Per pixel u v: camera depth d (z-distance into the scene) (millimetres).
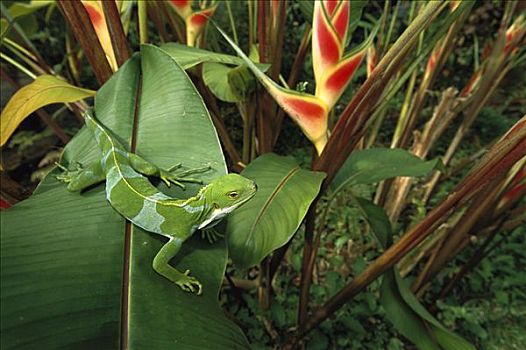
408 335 583
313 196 478
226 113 1189
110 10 517
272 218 463
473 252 922
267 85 506
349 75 504
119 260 328
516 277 874
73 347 274
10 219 339
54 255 317
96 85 1357
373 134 1001
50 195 379
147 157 409
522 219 740
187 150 412
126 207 351
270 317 777
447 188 1076
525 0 753
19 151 1230
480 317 813
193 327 306
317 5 484
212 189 356
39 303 288
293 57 1347
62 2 495
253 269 893
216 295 344
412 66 551
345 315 789
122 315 295
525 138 398
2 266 300
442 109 928
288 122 1299
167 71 463
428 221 500
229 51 1194
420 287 777
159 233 347
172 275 328
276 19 667
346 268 904
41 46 1385
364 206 709
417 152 995
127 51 556
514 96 1435
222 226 393
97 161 395
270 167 531
